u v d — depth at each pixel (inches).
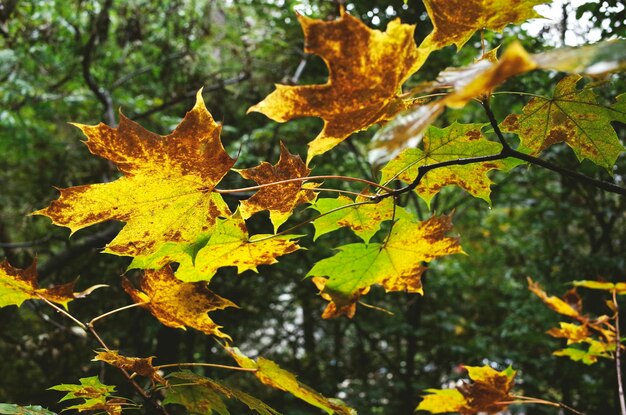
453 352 279.3
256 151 239.3
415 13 173.0
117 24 242.7
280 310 339.6
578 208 265.3
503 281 332.8
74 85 244.4
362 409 269.7
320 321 354.3
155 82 271.1
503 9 28.7
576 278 247.0
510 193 298.7
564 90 36.9
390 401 289.4
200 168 32.2
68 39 232.2
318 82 239.6
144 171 31.5
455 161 31.8
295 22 234.2
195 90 237.8
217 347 286.0
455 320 305.3
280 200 35.0
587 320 67.0
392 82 26.2
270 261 38.3
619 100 36.1
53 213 31.3
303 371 324.5
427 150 40.3
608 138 37.9
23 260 206.8
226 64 267.9
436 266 325.7
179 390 40.4
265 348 346.6
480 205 304.7
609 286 65.9
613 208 256.8
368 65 25.6
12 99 225.1
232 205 105.3
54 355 137.7
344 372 341.4
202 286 39.3
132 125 30.6
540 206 271.4
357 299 39.3
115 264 241.9
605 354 67.7
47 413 39.2
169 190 32.7
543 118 38.3
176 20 247.3
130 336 235.6
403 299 316.8
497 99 191.6
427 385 276.7
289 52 250.4
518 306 273.9
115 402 40.8
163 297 39.9
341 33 24.7
